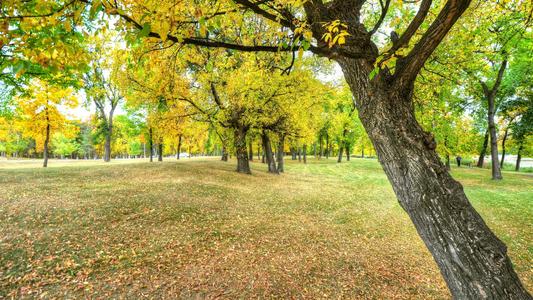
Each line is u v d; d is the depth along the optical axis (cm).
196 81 1356
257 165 3111
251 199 1130
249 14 415
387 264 589
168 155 8025
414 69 228
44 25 213
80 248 561
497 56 1110
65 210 749
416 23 205
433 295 472
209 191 1148
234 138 1820
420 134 239
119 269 503
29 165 2500
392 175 246
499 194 1279
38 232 608
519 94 1903
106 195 927
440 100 743
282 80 1455
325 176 2312
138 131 2991
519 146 2742
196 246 620
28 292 423
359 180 2058
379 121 245
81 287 444
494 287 200
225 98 1570
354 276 529
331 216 968
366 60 259
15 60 204
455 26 571
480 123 2381
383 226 868
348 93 1730
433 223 220
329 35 203
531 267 565
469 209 220
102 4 207
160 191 1044
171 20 210
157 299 425
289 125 1823
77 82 1038
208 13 264
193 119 1571
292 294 459
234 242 659
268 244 661
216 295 442
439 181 224
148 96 1317
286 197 1243
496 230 780
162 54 379
